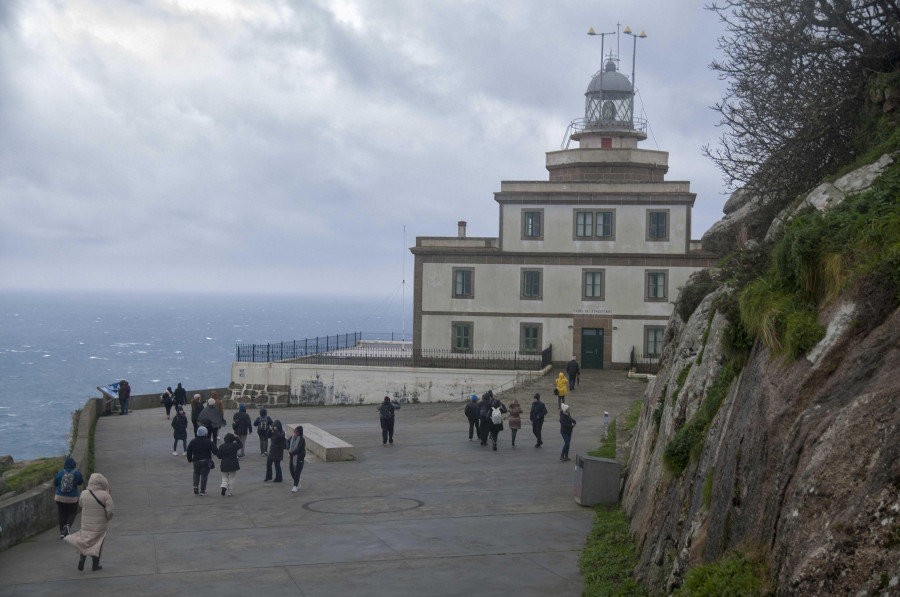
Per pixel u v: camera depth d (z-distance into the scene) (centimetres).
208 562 1459
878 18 1656
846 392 789
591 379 4566
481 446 2856
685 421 1390
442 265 5106
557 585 1334
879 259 869
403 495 2072
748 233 2023
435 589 1308
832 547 677
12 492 1758
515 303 5053
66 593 1280
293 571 1405
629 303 4972
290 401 4878
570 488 2147
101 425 3891
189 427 3766
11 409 12181
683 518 1153
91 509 1402
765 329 962
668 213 4928
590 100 5809
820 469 735
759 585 764
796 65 1861
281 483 2239
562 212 5016
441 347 5109
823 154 1762
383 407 2911
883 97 1510
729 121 1984
